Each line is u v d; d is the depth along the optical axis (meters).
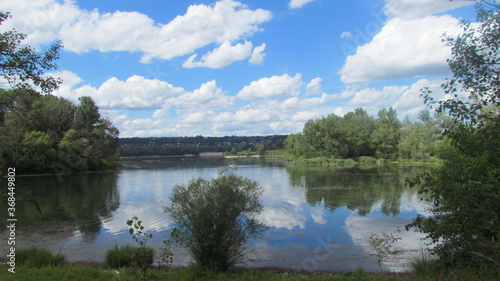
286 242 14.91
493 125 5.81
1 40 7.05
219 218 9.55
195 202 9.48
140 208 24.45
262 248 14.08
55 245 14.96
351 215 20.77
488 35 5.70
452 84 6.15
